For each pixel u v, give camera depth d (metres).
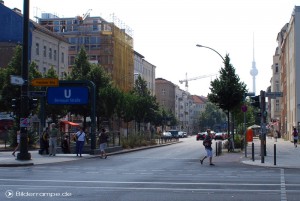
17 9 69.44
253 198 11.65
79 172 19.17
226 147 43.44
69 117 71.25
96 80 50.78
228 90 39.03
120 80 88.56
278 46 109.50
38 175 17.61
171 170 20.59
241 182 15.51
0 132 55.62
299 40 64.69
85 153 32.62
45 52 65.06
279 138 91.25
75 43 88.88
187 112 182.75
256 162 25.39
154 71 128.50
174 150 42.69
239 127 56.25
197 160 27.95
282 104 91.38
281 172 19.88
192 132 184.62
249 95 38.12
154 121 82.25
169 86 150.12
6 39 60.84
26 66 24.78
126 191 12.88
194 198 11.57
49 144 30.75
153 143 53.34
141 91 83.12
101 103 50.34
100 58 86.50
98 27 90.06
